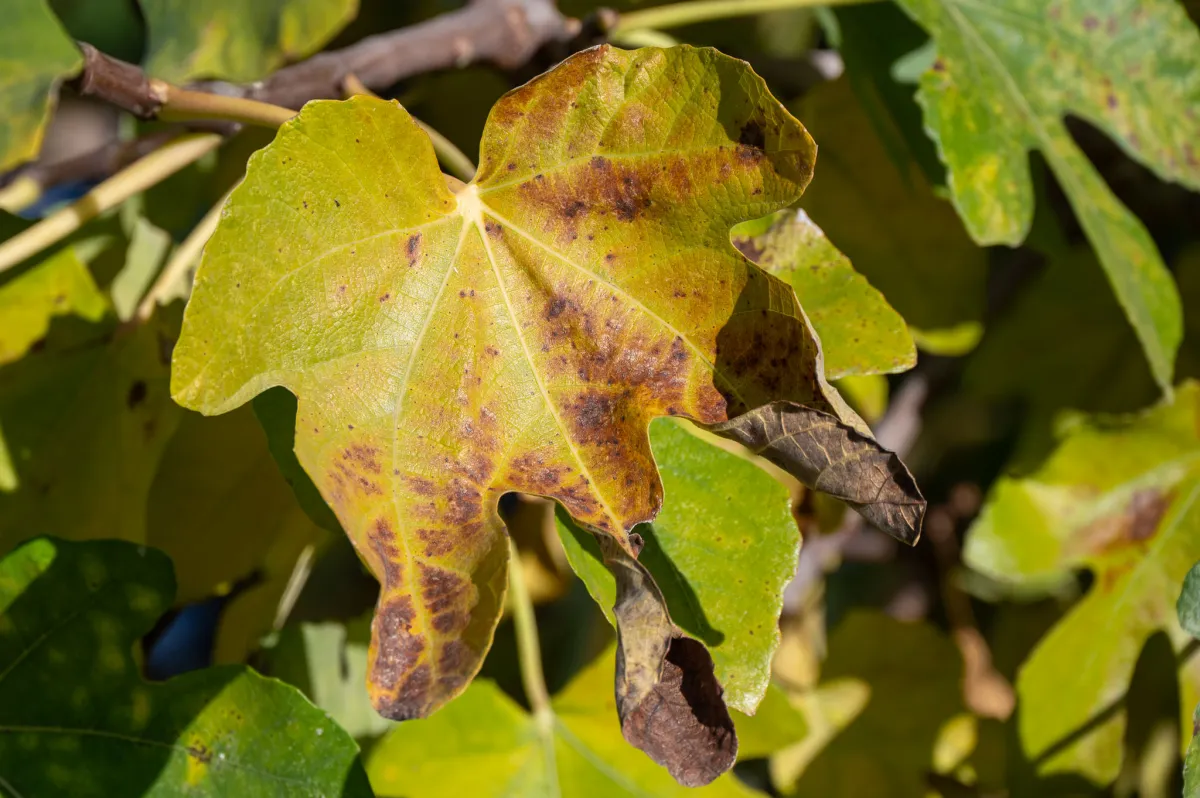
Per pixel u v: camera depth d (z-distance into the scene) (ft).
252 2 2.21
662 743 1.83
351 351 1.89
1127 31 2.25
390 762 2.17
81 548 1.98
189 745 1.96
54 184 2.20
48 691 1.95
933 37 2.18
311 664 2.28
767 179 1.88
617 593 1.84
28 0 1.99
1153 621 2.27
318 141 1.86
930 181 2.25
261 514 2.22
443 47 2.21
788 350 1.88
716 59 1.87
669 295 1.91
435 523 1.88
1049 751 2.24
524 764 2.20
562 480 1.91
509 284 1.92
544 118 1.90
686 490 1.97
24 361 2.18
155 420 2.18
